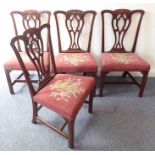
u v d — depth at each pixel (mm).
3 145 1426
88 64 1775
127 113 1771
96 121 1671
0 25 2145
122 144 1431
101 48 2189
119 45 2104
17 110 1814
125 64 1785
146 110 1810
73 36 2127
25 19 2000
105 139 1477
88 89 1403
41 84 1441
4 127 1599
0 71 2516
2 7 2033
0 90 2146
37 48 1396
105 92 2113
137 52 2270
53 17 2078
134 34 2127
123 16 1952
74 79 1521
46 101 1287
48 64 1681
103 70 1816
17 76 2447
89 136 1505
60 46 2104
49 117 1732
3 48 2305
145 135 1514
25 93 2098
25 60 1820
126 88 2201
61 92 1348
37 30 1329
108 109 1828
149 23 2064
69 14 1949
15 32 2072
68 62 1803
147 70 1805
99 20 2076
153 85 2246
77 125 1623
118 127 1599
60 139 1479
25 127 1600
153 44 2197
